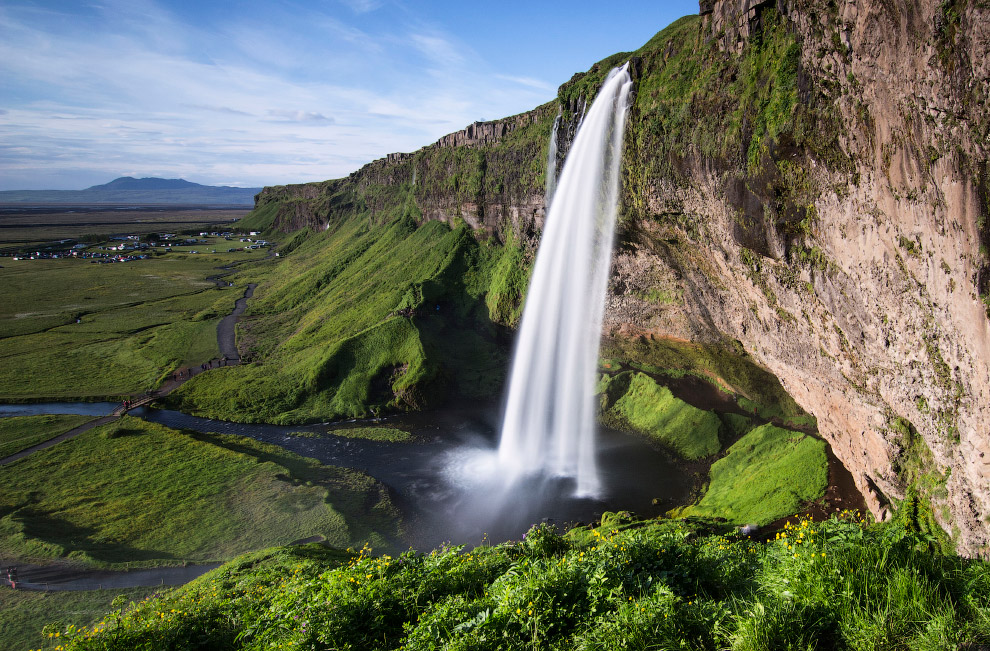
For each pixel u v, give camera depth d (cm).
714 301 4719
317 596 1479
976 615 1063
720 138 3384
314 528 3856
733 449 4441
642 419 5400
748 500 3550
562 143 6353
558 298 6259
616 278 5766
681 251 4544
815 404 3734
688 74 3831
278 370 7362
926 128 1994
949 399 2269
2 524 3894
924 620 1045
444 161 10525
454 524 3962
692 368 5659
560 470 4772
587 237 5672
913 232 2203
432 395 6488
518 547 2052
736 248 3631
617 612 1182
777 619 1074
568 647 1112
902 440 2795
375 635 1321
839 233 2698
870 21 2186
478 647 1141
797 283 3200
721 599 1311
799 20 2709
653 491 4331
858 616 1070
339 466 4988
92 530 3872
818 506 3228
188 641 1486
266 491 4409
